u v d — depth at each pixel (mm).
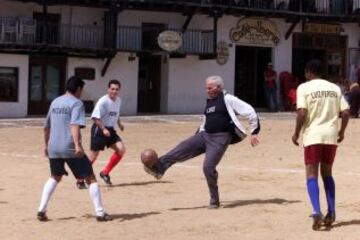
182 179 16250
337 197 13773
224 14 40938
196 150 12461
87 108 38156
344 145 24391
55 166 11039
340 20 43438
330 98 10391
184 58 40562
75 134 10727
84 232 10305
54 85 37938
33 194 13914
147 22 39531
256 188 14953
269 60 43094
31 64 37344
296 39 43438
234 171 17750
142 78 40312
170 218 11414
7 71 36375
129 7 37906
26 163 19250
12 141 24953
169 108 40438
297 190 14672
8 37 35719
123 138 25969
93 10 38219
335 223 10977
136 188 14906
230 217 11516
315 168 10398
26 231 10383
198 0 39656
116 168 18297
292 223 11008
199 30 40344
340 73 44438
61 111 10805
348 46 44438
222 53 41438
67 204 12688
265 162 19828
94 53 37656
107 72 38688
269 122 33312
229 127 12297
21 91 36688
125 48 38688
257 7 41438
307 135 10391
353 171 18031
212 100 12383
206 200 13344
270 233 10281
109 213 11844
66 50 36750
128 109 39312
